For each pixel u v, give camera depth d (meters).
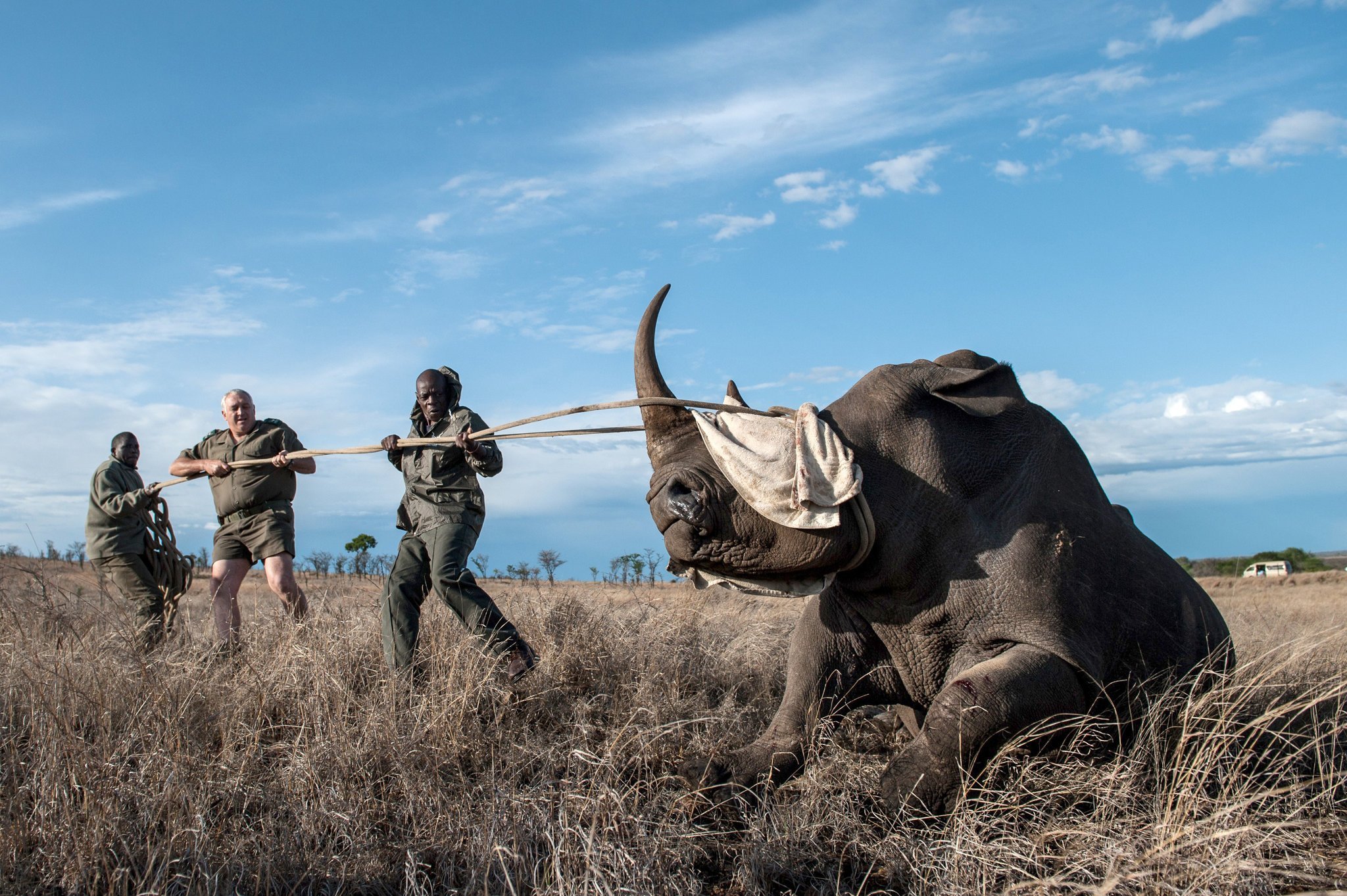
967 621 4.72
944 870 3.71
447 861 3.72
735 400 5.10
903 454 4.73
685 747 5.09
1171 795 4.00
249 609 8.30
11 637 6.12
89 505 7.75
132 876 3.45
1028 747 4.32
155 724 4.57
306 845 3.71
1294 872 3.71
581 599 7.97
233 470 7.56
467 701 5.05
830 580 4.65
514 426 5.68
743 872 3.78
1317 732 4.63
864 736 5.73
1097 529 4.88
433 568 6.03
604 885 3.28
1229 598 21.12
